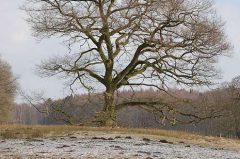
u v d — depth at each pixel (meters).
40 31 36.78
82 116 39.44
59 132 27.06
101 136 26.00
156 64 37.78
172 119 38.72
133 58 38.00
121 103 39.06
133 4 35.84
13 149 19.09
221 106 39.50
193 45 36.34
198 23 36.00
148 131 29.88
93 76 38.78
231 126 59.72
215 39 36.47
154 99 38.94
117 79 38.09
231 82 62.78
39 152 18.05
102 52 38.19
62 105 39.56
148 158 16.94
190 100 38.78
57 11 36.38
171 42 36.06
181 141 26.30
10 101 88.38
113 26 36.75
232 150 23.73
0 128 28.89
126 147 20.83
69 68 38.69
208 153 20.25
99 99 39.28
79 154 17.61
